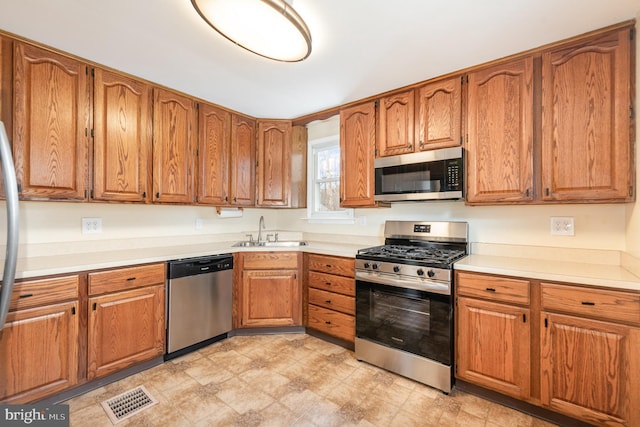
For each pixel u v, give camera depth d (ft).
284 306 9.45
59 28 5.67
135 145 7.66
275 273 9.43
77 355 6.17
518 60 6.52
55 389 5.88
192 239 10.11
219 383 6.81
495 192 6.77
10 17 5.32
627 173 5.43
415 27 5.57
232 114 10.03
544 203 6.26
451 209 8.38
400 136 8.25
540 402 5.58
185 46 6.26
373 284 7.62
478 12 5.15
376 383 6.87
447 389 6.46
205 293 8.43
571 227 6.72
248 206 10.53
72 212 7.61
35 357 5.66
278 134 10.98
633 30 5.39
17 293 5.47
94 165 6.97
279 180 10.98
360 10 5.10
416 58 6.69
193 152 8.92
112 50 6.42
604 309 4.98
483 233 7.84
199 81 7.89
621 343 4.87
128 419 5.63
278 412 5.86
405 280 7.00
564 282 5.33
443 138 7.48
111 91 7.23
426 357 6.75
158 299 7.47
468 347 6.36
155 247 9.16
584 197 5.79
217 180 9.56
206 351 8.34
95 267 6.43
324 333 9.09
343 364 7.70
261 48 5.72
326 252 8.92
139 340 7.11
